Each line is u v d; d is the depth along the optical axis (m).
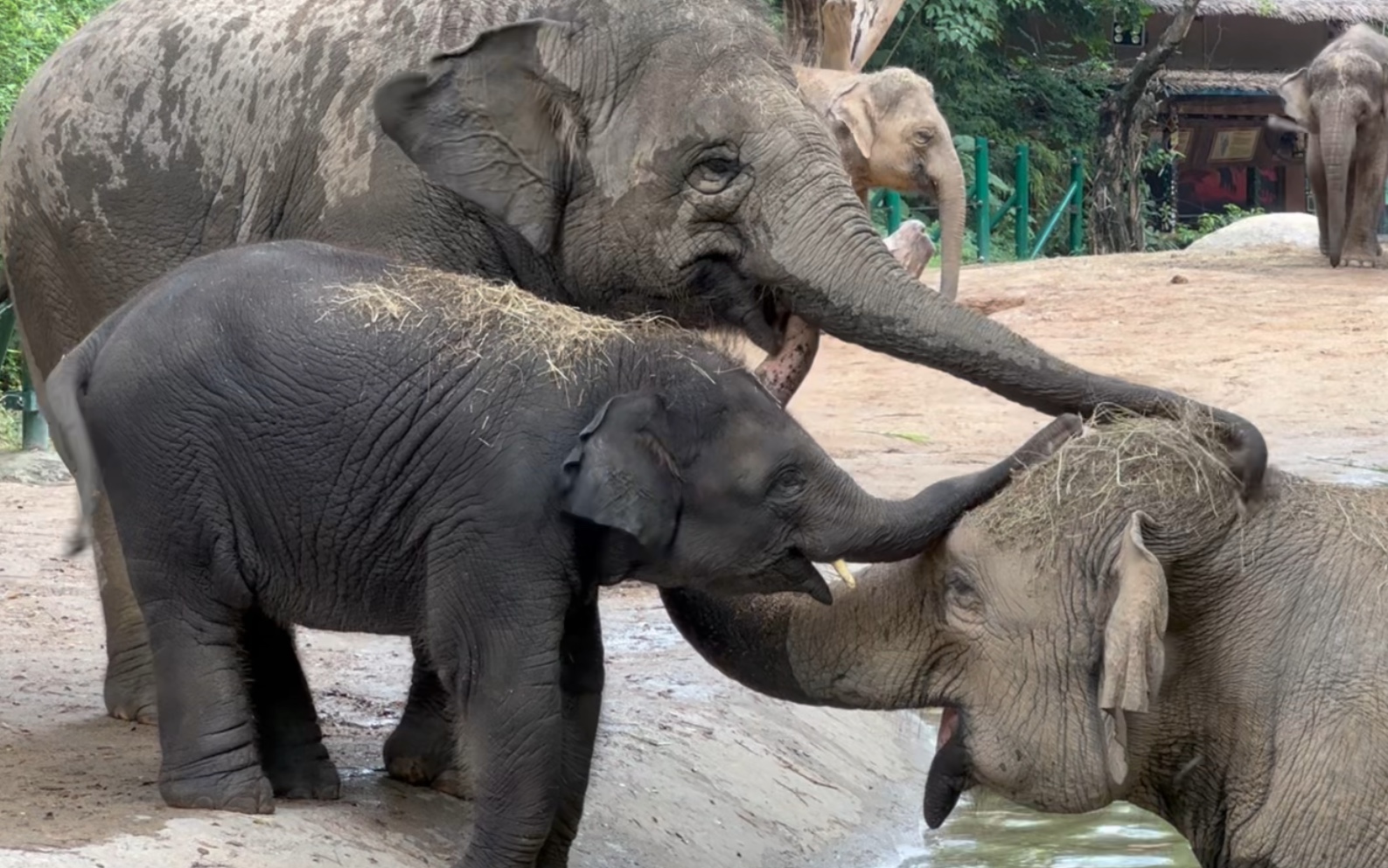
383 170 9.66
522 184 9.41
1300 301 30.95
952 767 8.52
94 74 10.70
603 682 9.01
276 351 8.43
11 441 22.36
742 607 8.82
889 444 22.06
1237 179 62.16
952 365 8.95
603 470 7.82
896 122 20.55
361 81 9.86
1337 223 34.91
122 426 8.50
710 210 9.25
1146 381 25.92
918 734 12.85
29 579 14.38
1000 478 8.35
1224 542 8.11
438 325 8.41
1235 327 29.02
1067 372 8.82
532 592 8.12
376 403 8.31
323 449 8.35
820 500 8.18
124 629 10.62
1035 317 30.61
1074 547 8.08
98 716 10.64
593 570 8.33
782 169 9.17
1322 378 25.61
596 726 8.79
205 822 8.30
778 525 8.17
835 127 20.58
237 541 8.52
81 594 13.95
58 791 8.76
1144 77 50.44
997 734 8.30
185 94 10.36
